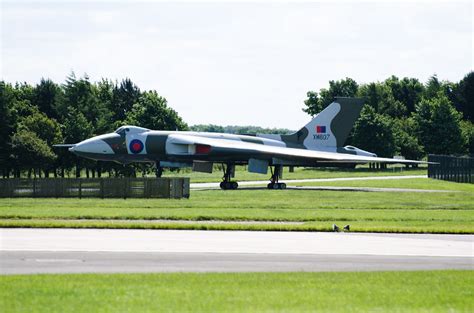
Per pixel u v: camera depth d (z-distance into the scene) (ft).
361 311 113.19
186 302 117.39
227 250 183.62
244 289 129.08
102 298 119.34
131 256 170.40
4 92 622.95
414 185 553.23
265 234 224.12
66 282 133.39
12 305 113.70
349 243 203.10
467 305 119.14
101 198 378.53
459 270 156.15
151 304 115.55
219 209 311.88
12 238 201.46
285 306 115.65
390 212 317.22
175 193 383.45
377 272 151.74
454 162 621.72
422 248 194.49
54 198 375.04
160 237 209.67
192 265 159.22
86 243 191.93
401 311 113.80
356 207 344.69
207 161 499.92
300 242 203.41
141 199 372.99
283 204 350.64
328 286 133.39
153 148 497.87
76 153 501.56
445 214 309.63
